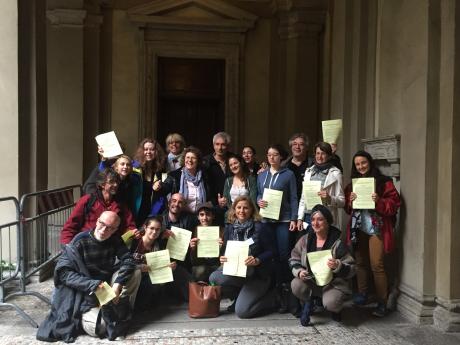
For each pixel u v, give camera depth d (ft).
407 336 12.86
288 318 14.26
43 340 12.34
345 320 14.10
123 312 13.07
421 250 13.89
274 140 32.83
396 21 16.79
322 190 14.49
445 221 13.43
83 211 13.88
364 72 18.38
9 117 17.72
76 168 28.48
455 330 13.11
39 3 19.03
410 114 14.62
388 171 16.43
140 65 31.81
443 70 13.61
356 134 18.49
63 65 28.35
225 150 17.03
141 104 31.91
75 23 28.32
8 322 13.76
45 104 19.62
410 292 14.38
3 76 17.69
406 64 14.88
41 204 17.43
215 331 13.15
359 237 15.08
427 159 13.79
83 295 12.71
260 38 32.96
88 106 29.60
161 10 31.45
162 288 15.26
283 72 31.73
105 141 15.28
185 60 33.14
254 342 12.40
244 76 32.96
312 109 30.25
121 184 14.62
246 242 14.07
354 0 18.71
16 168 17.75
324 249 13.51
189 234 14.66
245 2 32.60
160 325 13.61
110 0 30.63
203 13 32.19
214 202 16.66
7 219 17.83
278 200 15.03
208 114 34.40
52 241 19.47
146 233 14.08
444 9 13.58
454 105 13.21
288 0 30.42
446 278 13.35
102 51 31.09
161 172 16.39
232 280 14.44
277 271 14.74
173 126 34.09
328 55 28.86
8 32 17.71
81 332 12.82
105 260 12.82
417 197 14.16
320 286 13.79
